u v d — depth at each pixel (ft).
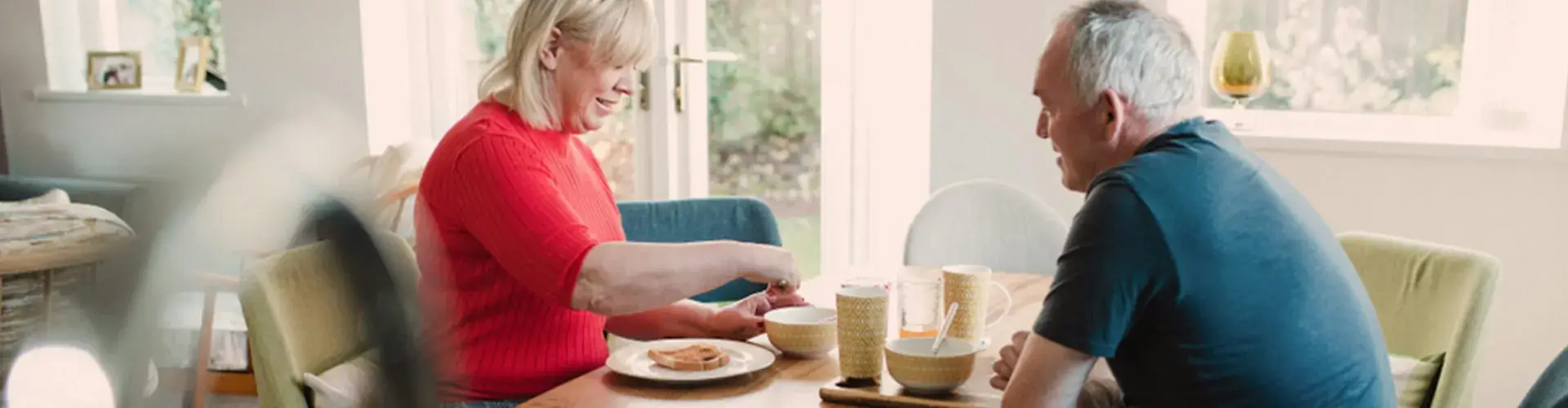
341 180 0.82
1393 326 6.36
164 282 0.69
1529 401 4.59
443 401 0.88
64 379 0.65
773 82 11.55
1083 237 4.00
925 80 11.14
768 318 5.34
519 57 5.50
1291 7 9.73
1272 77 9.89
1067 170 4.55
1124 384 4.31
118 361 0.67
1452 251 6.14
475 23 12.78
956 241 8.53
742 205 8.11
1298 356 4.08
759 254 5.38
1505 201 8.85
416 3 12.93
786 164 11.69
